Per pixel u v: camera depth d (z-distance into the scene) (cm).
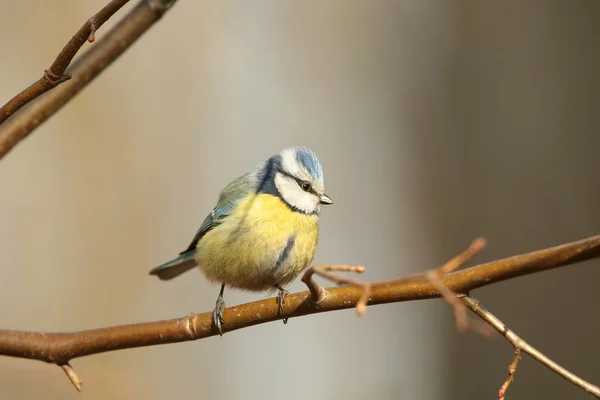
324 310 572
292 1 1445
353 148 1379
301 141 1403
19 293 1305
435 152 1259
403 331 1255
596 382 1058
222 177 1391
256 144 1407
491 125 1215
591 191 1127
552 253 480
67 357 570
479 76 1238
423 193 1273
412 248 1276
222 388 1312
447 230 1228
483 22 1248
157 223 1366
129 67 1409
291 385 1313
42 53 1388
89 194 1362
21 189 1349
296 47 1435
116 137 1388
